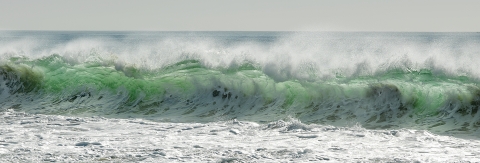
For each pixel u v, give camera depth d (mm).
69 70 22828
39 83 22594
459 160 10688
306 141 12828
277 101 19953
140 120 16188
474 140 14109
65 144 12477
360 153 11461
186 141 12883
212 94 20672
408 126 16688
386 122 17281
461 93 18422
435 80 19562
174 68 22297
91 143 12562
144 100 20844
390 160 10773
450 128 16250
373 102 18969
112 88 21797
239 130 14289
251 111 19266
